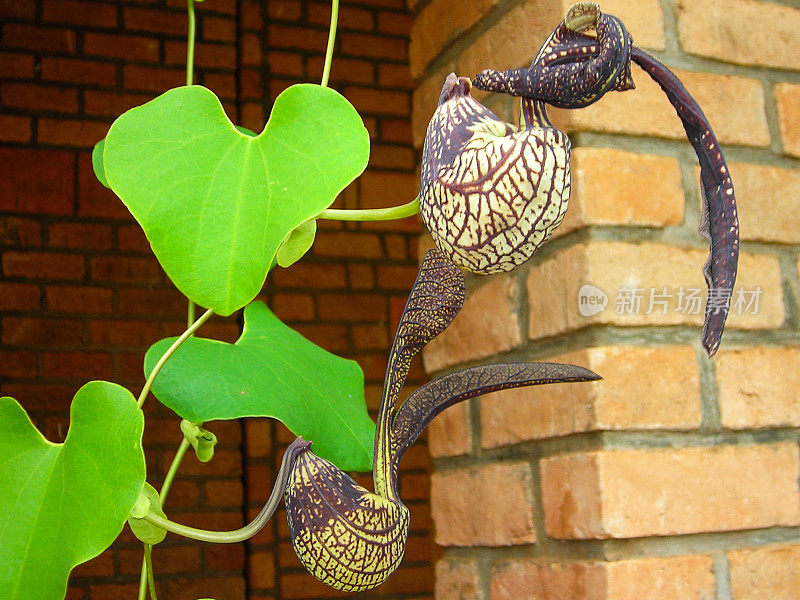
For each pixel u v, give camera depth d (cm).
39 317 200
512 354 91
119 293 206
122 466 46
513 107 90
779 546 85
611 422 80
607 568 79
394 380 43
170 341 53
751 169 90
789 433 87
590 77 37
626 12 88
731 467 84
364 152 44
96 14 211
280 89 217
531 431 87
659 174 86
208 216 44
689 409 83
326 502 39
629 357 82
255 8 217
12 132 203
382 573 40
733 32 91
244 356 55
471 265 38
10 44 206
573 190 84
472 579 94
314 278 221
